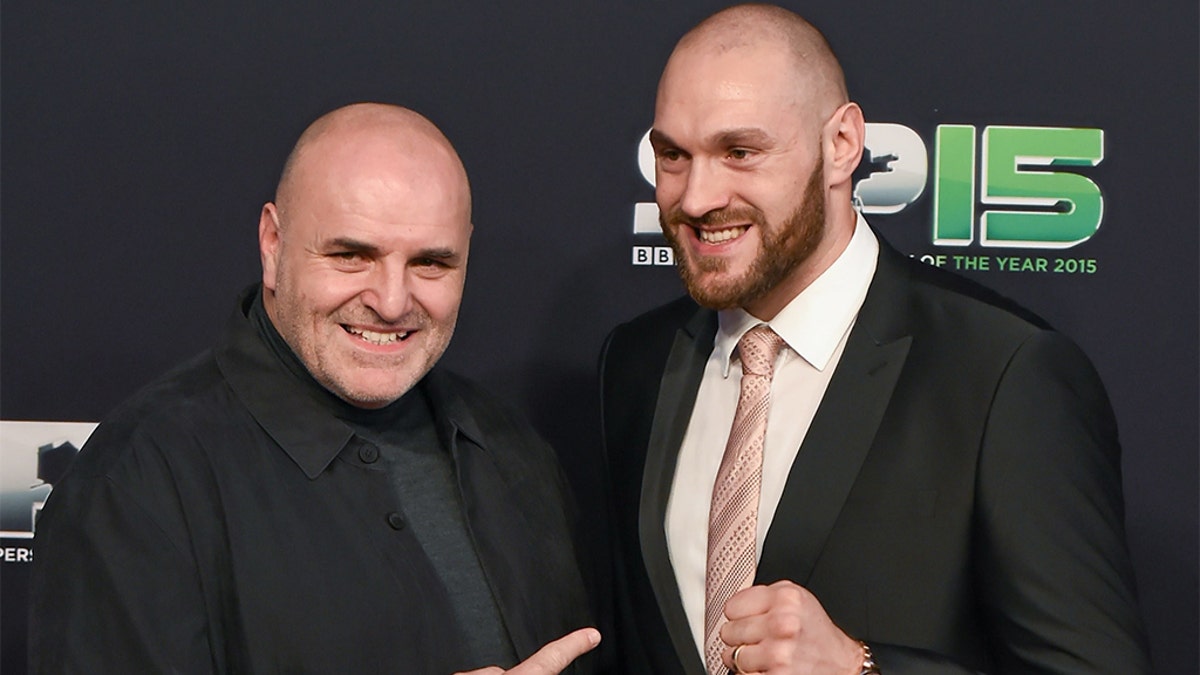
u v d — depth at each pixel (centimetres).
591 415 226
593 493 228
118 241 221
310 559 157
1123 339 219
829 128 169
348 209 156
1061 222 218
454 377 190
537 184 222
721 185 165
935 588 162
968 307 172
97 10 219
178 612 150
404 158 159
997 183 219
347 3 219
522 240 223
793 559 166
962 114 218
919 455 165
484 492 173
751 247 166
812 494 166
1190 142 217
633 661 183
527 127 221
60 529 154
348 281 159
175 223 221
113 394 222
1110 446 167
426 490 170
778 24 168
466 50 220
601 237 223
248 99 220
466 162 221
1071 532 157
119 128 220
